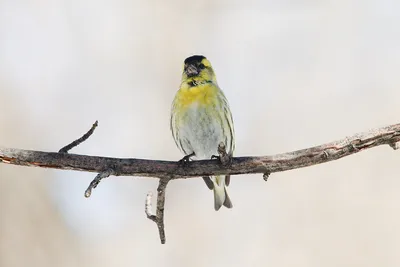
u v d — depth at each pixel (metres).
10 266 14.41
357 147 8.05
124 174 8.12
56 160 8.05
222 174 8.41
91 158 8.11
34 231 14.79
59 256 14.80
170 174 8.23
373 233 15.30
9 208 14.72
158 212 8.35
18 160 8.05
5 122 16.36
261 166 8.32
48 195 15.12
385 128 8.02
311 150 8.19
